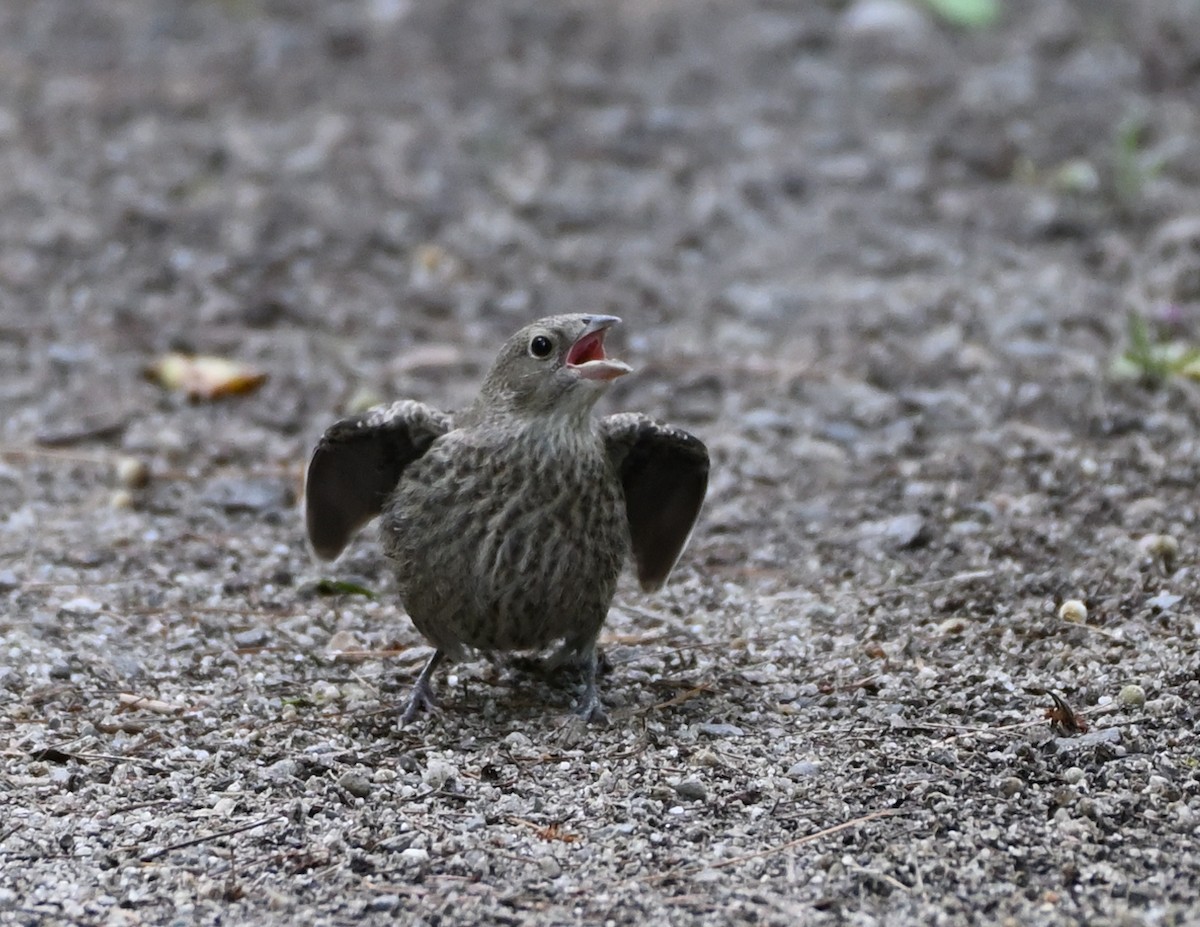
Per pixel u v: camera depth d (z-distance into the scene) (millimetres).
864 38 22594
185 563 11289
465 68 22000
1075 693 8945
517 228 17359
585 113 20422
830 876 7336
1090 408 13055
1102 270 15930
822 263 16594
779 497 12195
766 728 8836
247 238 17000
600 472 8875
